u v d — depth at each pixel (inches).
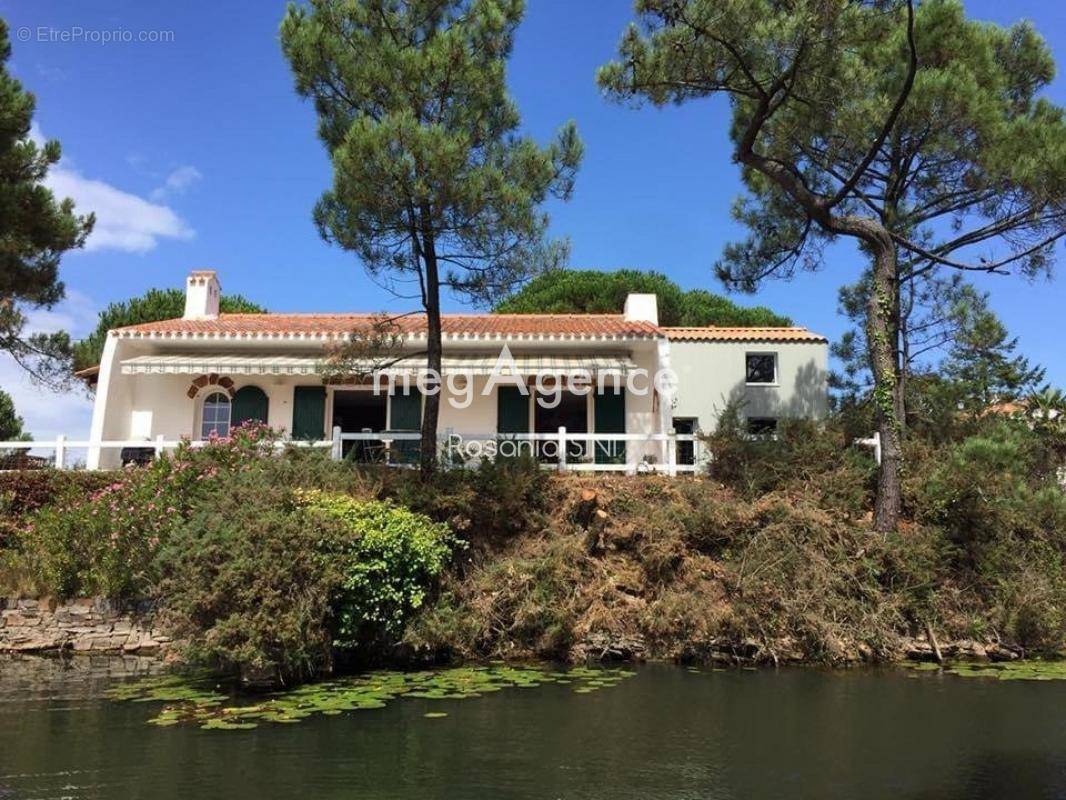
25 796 268.1
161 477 577.6
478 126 602.2
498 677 472.4
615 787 281.0
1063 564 610.2
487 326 930.7
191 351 892.0
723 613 535.8
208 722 365.7
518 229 592.7
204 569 430.0
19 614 565.6
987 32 743.1
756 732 356.2
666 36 633.6
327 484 576.7
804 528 585.6
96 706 397.7
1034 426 827.4
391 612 500.4
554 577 548.7
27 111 762.8
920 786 284.5
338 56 597.6
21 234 774.5
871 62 706.8
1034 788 282.8
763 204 874.1
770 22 585.9
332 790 276.2
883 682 470.6
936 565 581.6
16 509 654.5
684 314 1647.4
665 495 637.9
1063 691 446.9
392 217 587.5
